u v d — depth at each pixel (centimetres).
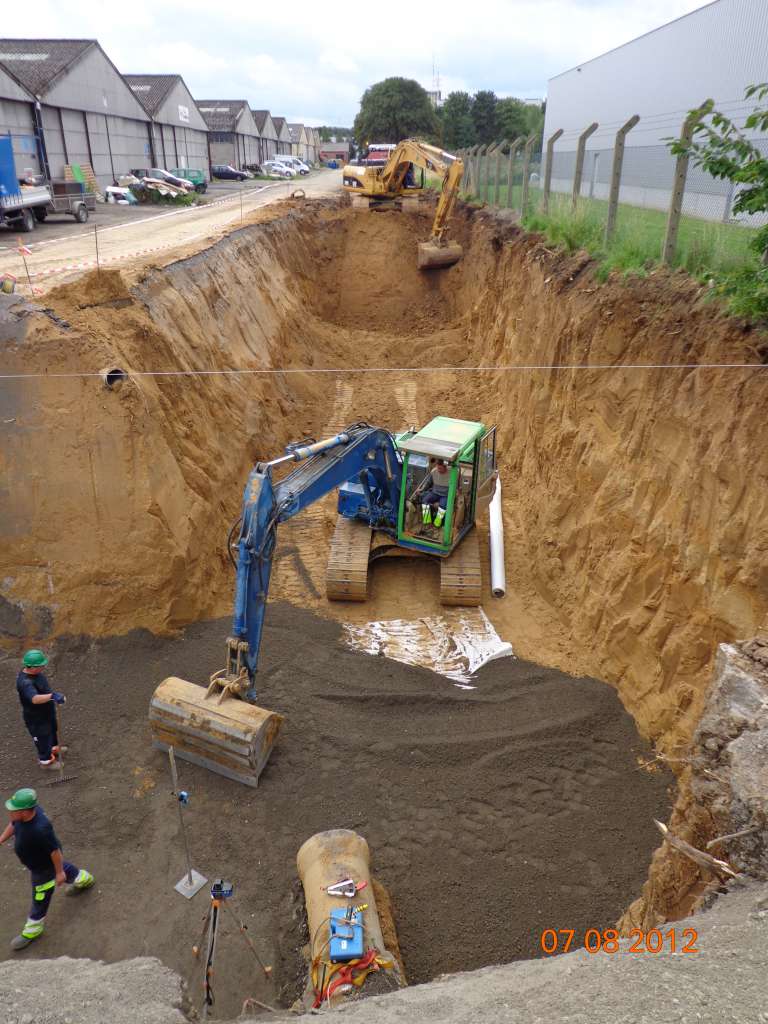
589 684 1044
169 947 706
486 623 1234
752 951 412
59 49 4300
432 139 6238
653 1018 372
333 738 962
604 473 1159
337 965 598
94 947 706
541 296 1627
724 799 517
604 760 928
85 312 1249
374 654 1152
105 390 1155
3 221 2436
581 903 757
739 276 889
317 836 753
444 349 2409
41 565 1134
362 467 1164
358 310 2934
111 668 1077
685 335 1015
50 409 1153
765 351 860
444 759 932
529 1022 389
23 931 706
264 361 1931
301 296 2658
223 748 879
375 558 1368
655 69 2089
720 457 869
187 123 6053
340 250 3100
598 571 1116
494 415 1900
